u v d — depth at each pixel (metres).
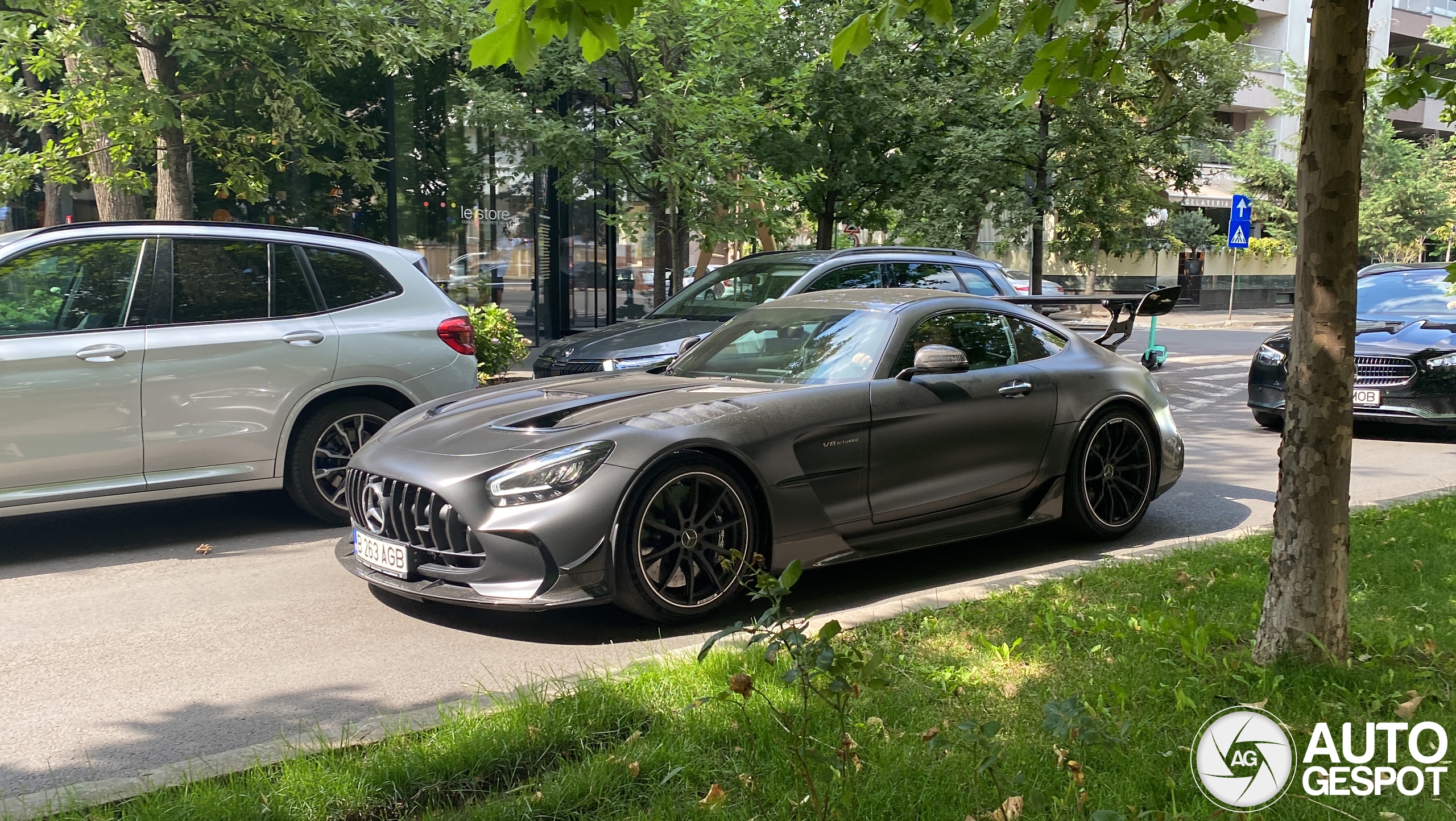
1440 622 4.19
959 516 5.39
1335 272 3.51
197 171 13.47
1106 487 5.99
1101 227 16.20
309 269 6.44
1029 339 5.93
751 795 2.74
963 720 3.03
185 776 2.92
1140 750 3.00
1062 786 2.80
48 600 4.97
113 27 8.48
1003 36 14.97
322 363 6.27
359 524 4.78
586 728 3.19
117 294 5.80
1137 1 4.57
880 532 5.09
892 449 5.04
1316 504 3.59
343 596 5.03
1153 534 6.33
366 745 3.13
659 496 4.35
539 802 2.73
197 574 5.43
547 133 12.41
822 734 3.06
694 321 8.81
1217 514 6.89
